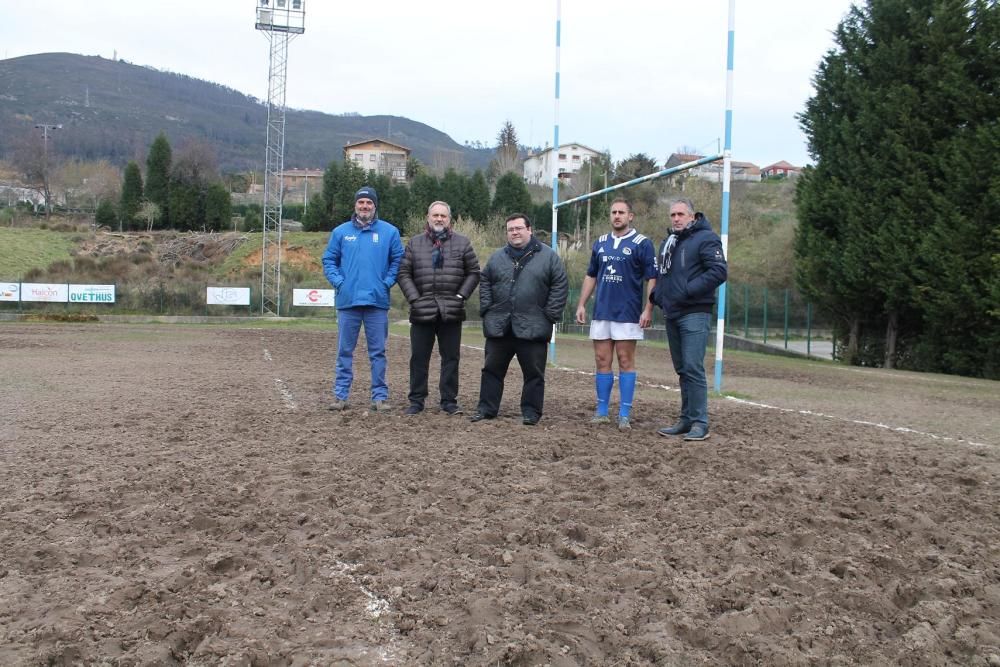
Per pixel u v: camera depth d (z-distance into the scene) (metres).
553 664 2.27
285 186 108.00
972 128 17.41
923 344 18.64
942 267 17.00
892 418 7.94
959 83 17.19
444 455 5.05
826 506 3.98
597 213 46.94
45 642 2.34
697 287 5.73
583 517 3.70
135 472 4.53
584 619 2.55
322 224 54.81
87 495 4.02
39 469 4.62
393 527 3.51
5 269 40.50
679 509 3.86
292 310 35.91
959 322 17.45
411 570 2.99
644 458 5.06
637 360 16.44
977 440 6.53
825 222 20.67
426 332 6.88
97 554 3.11
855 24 20.05
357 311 7.06
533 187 67.38
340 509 3.80
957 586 2.86
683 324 5.88
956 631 2.49
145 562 3.06
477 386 9.55
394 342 19.36
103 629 2.44
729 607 2.69
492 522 3.59
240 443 5.45
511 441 5.59
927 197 17.78
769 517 3.77
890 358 19.61
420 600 2.71
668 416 7.14
